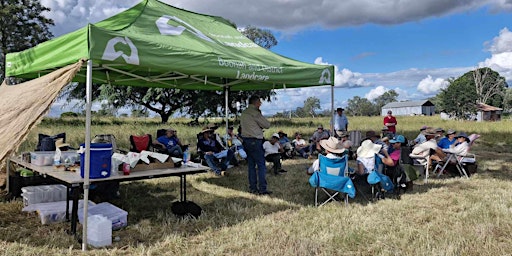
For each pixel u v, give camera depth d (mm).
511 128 24781
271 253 4027
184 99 26047
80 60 4145
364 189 7094
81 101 24766
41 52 5188
